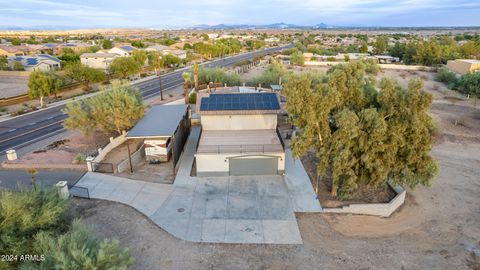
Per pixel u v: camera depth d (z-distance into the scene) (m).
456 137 32.03
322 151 17.88
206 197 19.23
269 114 25.36
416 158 17.14
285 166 23.67
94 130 29.12
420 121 16.53
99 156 23.98
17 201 11.98
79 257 9.79
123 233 15.57
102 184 20.53
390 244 15.56
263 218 17.19
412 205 19.48
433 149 28.97
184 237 15.47
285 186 20.70
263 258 14.14
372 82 20.38
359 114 17.27
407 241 15.89
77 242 10.66
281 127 32.28
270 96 26.97
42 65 75.06
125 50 99.19
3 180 20.97
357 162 18.06
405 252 14.98
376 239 15.94
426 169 17.20
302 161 24.69
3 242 11.05
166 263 13.65
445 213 18.66
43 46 123.88
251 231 16.05
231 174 22.06
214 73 55.44
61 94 53.03
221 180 21.44
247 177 21.88
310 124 17.28
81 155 23.77
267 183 21.05
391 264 14.09
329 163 18.50
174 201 18.73
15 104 45.88
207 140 23.48
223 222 16.75
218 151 21.69
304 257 14.28
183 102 44.12
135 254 14.09
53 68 76.19
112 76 68.50
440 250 15.23
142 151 25.75
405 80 66.19
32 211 12.22
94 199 18.70
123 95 28.03
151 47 117.94
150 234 15.60
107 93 28.72
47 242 10.86
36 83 43.69
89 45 137.00
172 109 28.97
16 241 11.20
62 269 9.55
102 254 10.05
